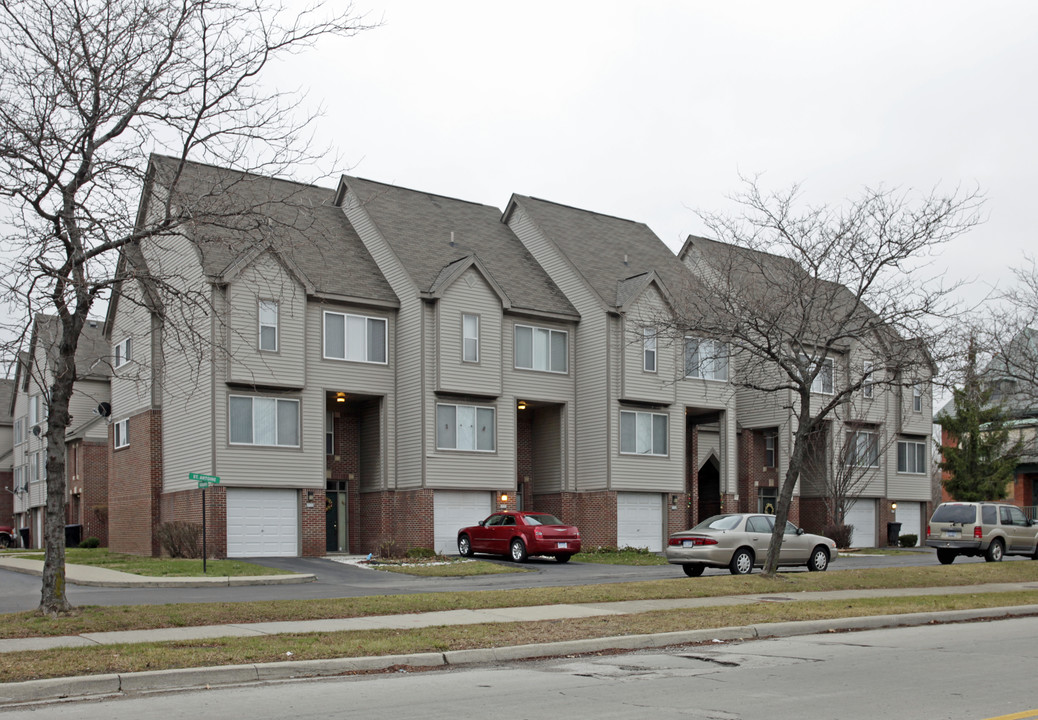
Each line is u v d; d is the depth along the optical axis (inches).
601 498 1472.7
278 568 1098.7
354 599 711.1
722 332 934.4
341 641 531.5
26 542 2095.2
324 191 1569.9
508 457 1433.3
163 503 1322.6
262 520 1259.2
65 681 418.9
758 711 381.1
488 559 1300.4
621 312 1492.4
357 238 1501.0
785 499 935.0
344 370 1349.7
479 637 556.1
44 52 609.6
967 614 736.3
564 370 1518.2
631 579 1006.4
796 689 430.6
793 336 948.0
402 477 1376.7
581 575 1060.5
